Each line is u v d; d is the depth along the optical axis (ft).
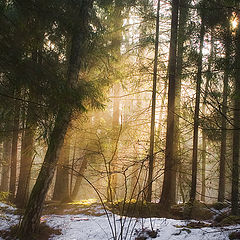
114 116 44.19
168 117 29.17
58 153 20.86
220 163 33.17
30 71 14.55
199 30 22.00
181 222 20.61
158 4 36.22
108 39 35.53
